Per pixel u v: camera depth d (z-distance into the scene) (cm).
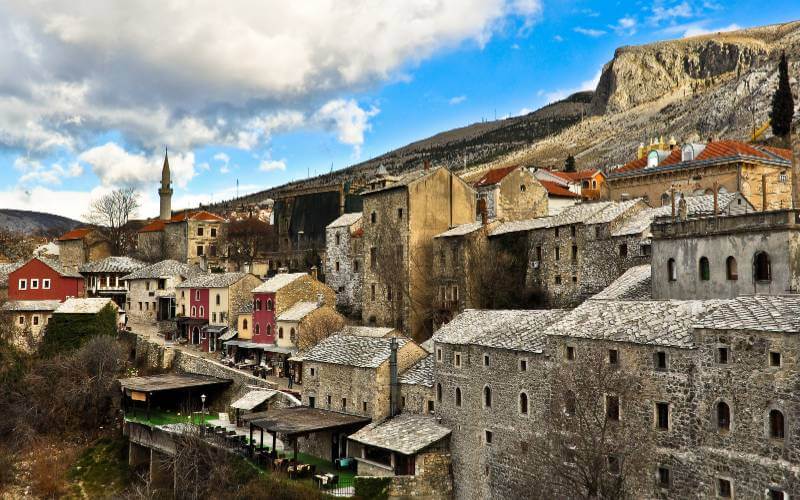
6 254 16250
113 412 8219
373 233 9262
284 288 8956
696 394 3644
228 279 10281
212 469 5978
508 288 7688
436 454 5241
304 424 5775
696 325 3659
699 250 4638
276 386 7369
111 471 7344
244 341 9400
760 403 3359
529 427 4609
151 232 14712
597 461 3916
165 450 6706
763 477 3322
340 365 6284
